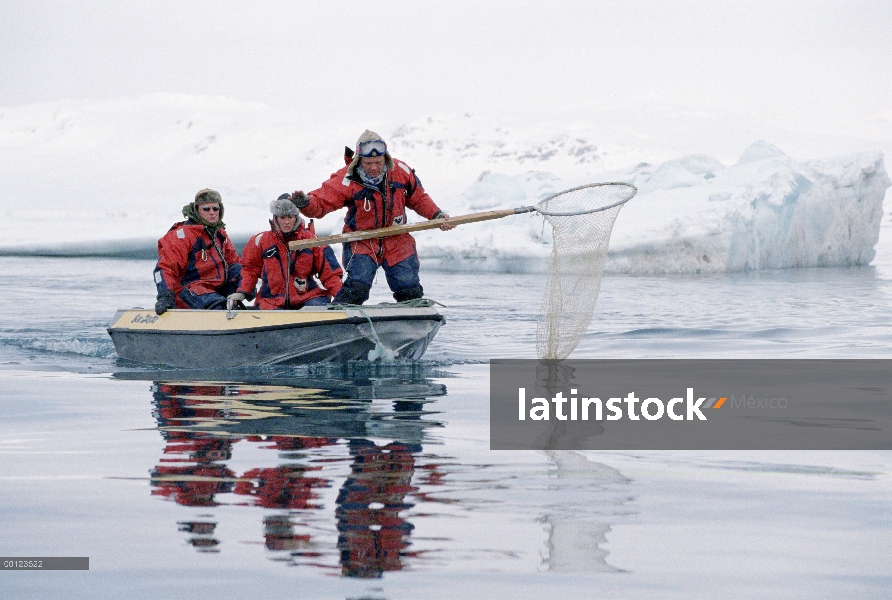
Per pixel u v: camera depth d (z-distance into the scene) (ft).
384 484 27.35
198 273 60.70
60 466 29.66
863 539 22.79
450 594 19.45
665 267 165.58
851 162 182.39
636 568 20.86
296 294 58.29
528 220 188.14
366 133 53.98
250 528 23.36
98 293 123.85
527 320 86.22
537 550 21.89
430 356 60.95
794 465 30.35
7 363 59.06
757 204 170.71
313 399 43.50
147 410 40.52
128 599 19.22
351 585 19.89
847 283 131.44
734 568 20.86
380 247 55.42
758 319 84.12
